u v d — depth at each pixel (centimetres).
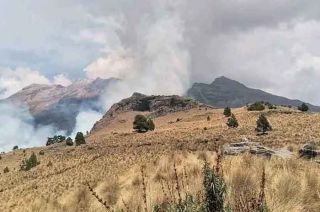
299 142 5434
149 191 803
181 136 9644
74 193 1069
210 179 468
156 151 7812
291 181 797
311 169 959
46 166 9950
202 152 1414
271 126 8800
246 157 1171
